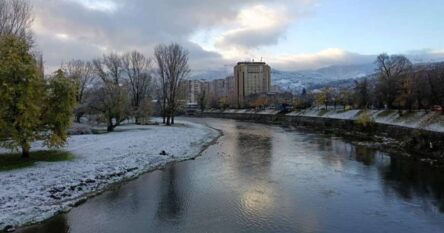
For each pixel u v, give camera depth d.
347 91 93.12
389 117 57.53
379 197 22.62
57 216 18.62
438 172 28.92
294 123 89.69
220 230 17.41
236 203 21.47
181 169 30.55
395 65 88.44
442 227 17.72
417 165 31.80
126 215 19.25
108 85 59.66
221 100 155.00
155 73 90.62
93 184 23.72
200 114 153.62
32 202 19.33
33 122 27.38
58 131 29.39
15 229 16.62
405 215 19.39
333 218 19.00
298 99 111.62
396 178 27.34
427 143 38.34
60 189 21.62
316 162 34.22
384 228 17.64
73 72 92.44
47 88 28.84
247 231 17.28
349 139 52.38
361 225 18.03
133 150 35.62
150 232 17.16
